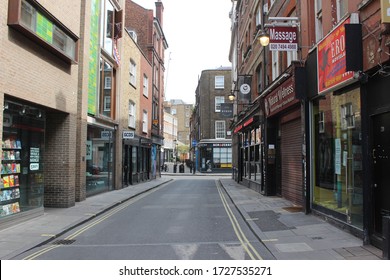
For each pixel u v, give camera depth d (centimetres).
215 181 3166
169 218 1123
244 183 2405
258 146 1869
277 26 1159
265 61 1750
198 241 802
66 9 1248
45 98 1113
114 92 2080
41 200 1160
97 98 1708
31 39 1020
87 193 1642
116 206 1427
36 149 1138
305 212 1078
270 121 1617
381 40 644
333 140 933
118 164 2109
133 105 2544
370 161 713
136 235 873
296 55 1261
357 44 724
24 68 984
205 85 4831
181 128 11406
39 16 1048
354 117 802
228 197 1739
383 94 668
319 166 1045
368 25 698
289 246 723
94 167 1750
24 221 1030
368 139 719
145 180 2989
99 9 1744
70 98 1323
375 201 704
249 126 2133
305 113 1085
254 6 2078
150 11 3281
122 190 2053
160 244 774
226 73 4816
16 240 804
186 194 1923
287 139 1425
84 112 1522
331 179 946
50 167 1317
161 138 3766
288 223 955
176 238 834
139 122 2730
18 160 1029
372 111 706
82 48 1489
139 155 2777
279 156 1560
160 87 3788
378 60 658
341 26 802
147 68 3052
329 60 879
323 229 858
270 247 723
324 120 1001
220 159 4672
